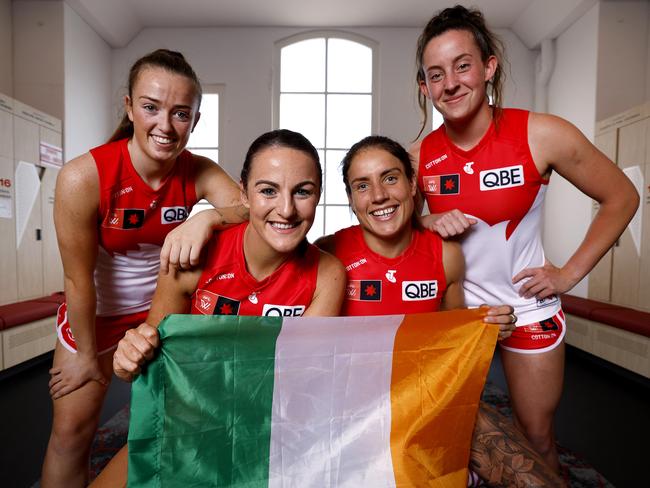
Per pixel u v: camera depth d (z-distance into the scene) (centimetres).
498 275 144
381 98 525
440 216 136
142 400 88
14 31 436
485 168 133
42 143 401
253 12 504
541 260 147
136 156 128
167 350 90
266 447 93
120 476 96
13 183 362
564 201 490
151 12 506
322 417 96
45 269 405
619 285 372
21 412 256
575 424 243
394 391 100
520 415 147
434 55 125
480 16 128
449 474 98
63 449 138
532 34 517
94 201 128
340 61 538
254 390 94
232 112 530
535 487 94
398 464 95
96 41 503
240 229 115
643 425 242
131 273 147
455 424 99
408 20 516
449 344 101
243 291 115
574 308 376
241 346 94
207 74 532
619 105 423
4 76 429
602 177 131
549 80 523
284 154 97
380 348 100
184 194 141
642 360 298
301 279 116
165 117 119
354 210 129
